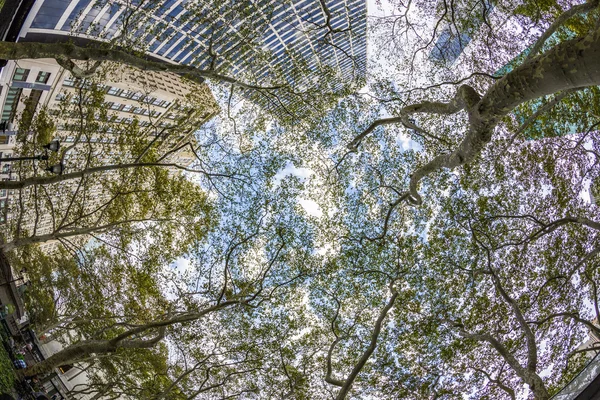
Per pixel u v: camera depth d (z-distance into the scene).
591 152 19.19
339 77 21.42
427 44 17.34
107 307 26.94
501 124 21.64
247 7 19.31
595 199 22.11
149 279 24.34
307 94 20.80
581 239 21.08
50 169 16.67
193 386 23.42
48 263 30.50
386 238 21.80
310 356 22.05
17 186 16.09
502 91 7.33
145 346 15.84
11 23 19.11
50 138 26.34
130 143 23.45
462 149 10.84
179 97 51.47
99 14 40.28
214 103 24.72
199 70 16.53
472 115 9.14
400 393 20.70
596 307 15.54
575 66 5.62
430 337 21.14
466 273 21.67
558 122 20.48
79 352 15.40
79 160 26.84
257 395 22.31
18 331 20.23
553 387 20.88
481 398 20.83
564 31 19.02
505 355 12.71
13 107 39.25
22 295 26.59
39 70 37.94
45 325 27.17
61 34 39.09
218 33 19.97
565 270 21.27
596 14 17.06
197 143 24.42
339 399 11.57
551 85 6.28
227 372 22.44
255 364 21.97
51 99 41.97
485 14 17.58
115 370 24.77
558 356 20.98
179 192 23.83
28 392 16.12
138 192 24.56
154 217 23.86
